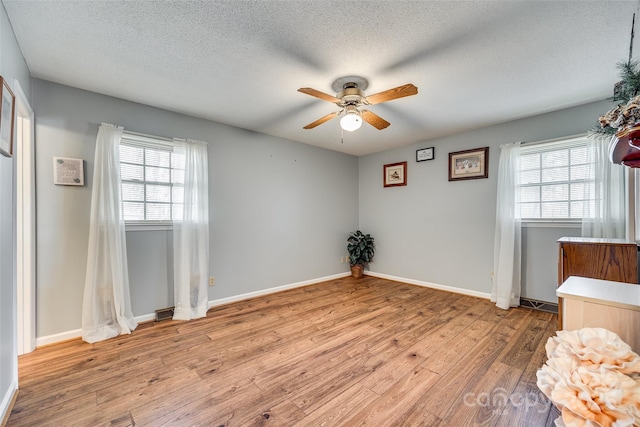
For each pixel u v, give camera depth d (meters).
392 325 2.76
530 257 3.25
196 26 1.71
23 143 2.23
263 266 3.87
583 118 2.87
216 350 2.26
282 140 4.11
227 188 3.51
